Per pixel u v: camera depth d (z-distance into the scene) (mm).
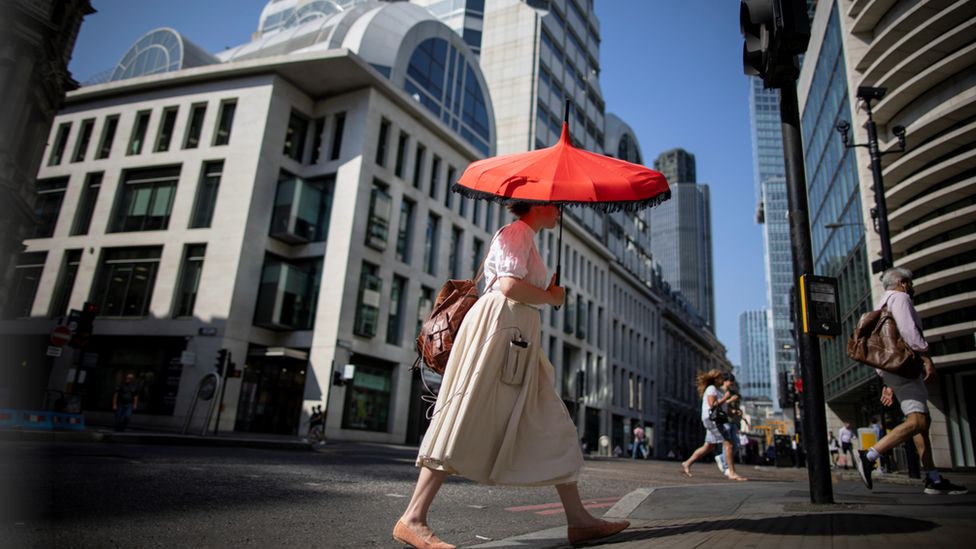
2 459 5816
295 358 24344
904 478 9289
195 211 26234
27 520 3127
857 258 23719
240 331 24125
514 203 2863
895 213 20516
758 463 31750
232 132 26812
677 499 4539
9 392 21969
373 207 27000
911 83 19531
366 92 27828
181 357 23562
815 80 31609
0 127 14555
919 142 20500
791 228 4434
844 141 11203
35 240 28906
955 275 18453
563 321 44219
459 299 2801
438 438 2451
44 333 26984
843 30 23797
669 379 70938
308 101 28953
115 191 28109
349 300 25250
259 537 3090
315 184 28016
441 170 32344
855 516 3168
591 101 59188
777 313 150875
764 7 4215
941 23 18828
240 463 7523
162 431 19125
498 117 49312
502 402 2553
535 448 2568
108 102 30047
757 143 191500
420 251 29938
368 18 32906
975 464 18828
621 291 58094
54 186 30016
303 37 34625
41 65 15484
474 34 53625
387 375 27391
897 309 4371
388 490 5695
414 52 33375
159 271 25781
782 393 34656
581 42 58812
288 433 24578
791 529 2723
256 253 25281
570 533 2785
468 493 5895
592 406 47812
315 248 26422
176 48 32969
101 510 3566
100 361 25594
